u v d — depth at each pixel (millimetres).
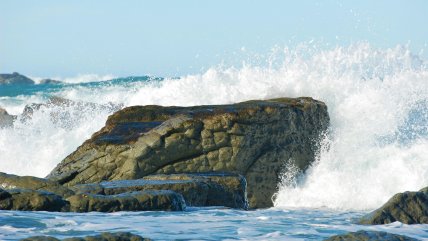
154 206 19297
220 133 25391
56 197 18609
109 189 20562
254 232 16141
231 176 23734
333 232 16219
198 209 20578
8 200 18188
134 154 24828
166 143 24953
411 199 17672
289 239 15227
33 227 15914
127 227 16344
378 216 17453
